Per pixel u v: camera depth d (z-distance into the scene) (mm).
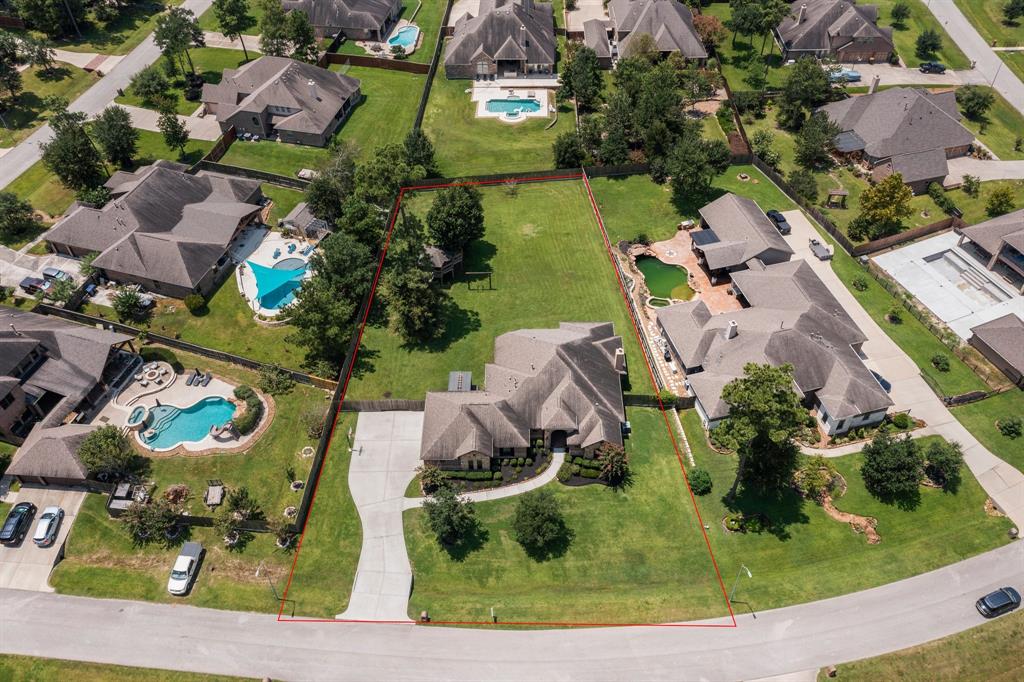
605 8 171875
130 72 142250
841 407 82062
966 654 66562
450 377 88312
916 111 122812
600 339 90312
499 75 147000
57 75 138750
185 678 65938
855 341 91000
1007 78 148125
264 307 100250
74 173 110875
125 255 100250
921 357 92812
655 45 143750
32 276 101375
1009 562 73125
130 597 71812
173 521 75312
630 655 66562
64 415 84062
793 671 65500
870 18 152625
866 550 74000
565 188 120312
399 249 94688
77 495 78938
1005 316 93312
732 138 130750
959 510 77375
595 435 79688
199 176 114125
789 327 87750
